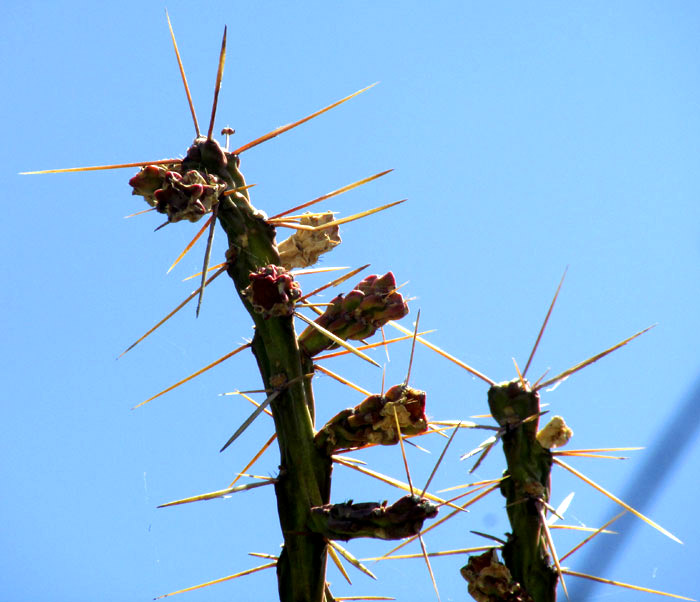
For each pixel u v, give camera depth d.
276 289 0.76
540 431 0.75
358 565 0.74
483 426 0.75
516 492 0.75
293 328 0.76
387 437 0.75
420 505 0.72
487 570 0.74
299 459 0.75
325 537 0.75
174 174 0.75
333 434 0.75
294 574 0.75
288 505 0.75
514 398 0.75
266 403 0.75
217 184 0.76
